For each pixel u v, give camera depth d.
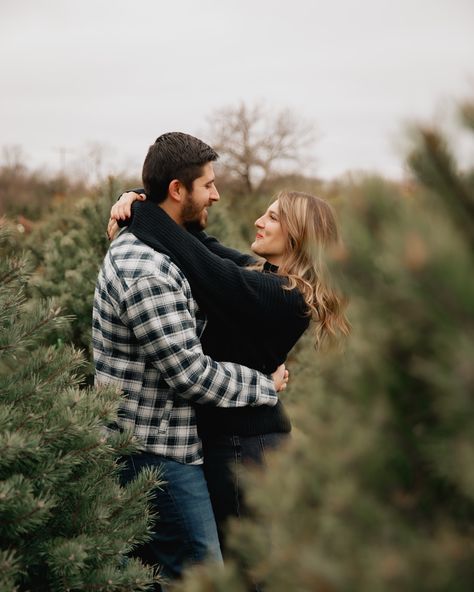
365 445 0.94
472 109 0.93
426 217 0.86
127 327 2.26
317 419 1.05
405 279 0.80
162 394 2.29
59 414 1.82
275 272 2.50
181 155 2.35
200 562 2.26
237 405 2.24
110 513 1.92
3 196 24.64
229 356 2.35
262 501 1.05
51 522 1.83
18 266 2.07
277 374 2.46
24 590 1.78
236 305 2.29
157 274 2.17
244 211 9.43
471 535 0.91
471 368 0.74
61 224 6.48
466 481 0.84
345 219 0.98
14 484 1.60
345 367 1.03
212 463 2.33
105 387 2.09
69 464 1.77
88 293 4.15
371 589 0.84
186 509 2.27
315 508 1.00
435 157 0.94
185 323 2.20
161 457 2.28
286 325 2.36
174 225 2.30
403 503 0.93
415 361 0.90
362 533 0.91
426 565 0.83
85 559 1.84
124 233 2.38
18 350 1.89
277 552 1.02
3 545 1.72
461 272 0.77
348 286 0.97
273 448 2.33
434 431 0.91
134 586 1.84
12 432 1.73
